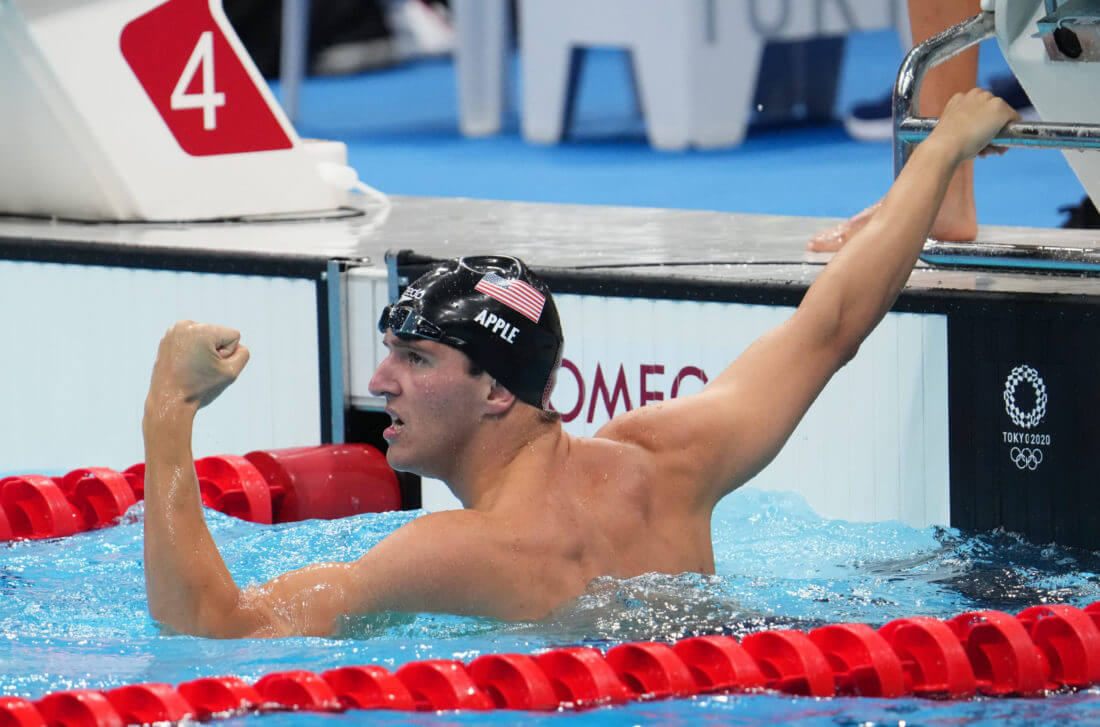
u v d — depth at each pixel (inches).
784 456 475.2
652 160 1218.6
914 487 452.1
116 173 628.1
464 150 1295.5
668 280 482.0
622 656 286.4
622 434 343.3
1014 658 286.5
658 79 1253.1
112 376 586.9
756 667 283.7
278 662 294.2
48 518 458.0
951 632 290.7
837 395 462.9
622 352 495.8
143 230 616.4
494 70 1364.4
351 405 542.6
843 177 1095.6
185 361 307.7
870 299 354.0
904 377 449.7
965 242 444.8
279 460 506.0
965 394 438.9
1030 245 429.7
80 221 645.3
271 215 663.8
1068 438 421.4
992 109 382.0
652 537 331.3
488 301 317.1
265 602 310.3
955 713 269.6
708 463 337.4
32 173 647.8
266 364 554.6
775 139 1286.9
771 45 1332.4
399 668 281.1
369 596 306.3
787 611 339.6
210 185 647.8
